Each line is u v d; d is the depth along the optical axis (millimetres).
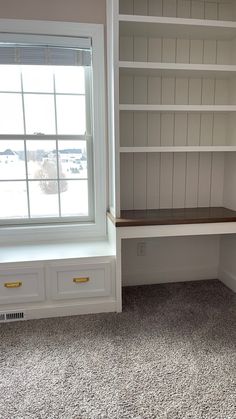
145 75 2500
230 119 2639
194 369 1657
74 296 2227
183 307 2375
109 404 1418
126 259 2762
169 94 2580
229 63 2613
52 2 2361
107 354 1786
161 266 2840
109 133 2543
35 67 2480
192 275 2906
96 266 2219
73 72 2541
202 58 2576
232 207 2664
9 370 1650
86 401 1437
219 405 1412
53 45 2422
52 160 2643
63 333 2006
